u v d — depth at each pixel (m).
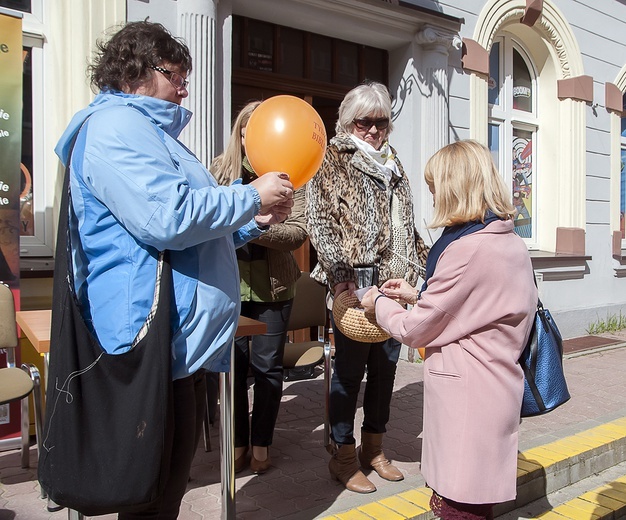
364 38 5.61
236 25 4.98
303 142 2.01
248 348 3.17
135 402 1.53
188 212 1.55
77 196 1.62
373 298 2.38
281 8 4.86
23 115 3.91
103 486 1.52
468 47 6.30
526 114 7.70
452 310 2.00
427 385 2.12
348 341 2.90
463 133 6.37
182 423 1.76
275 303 3.08
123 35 1.76
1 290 3.29
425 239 5.86
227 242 1.86
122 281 1.60
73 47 3.85
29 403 3.56
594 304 7.96
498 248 1.98
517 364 2.05
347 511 2.73
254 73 5.05
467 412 1.99
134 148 1.55
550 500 3.32
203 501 2.83
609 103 8.13
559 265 7.42
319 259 2.85
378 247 2.88
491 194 2.03
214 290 1.74
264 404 3.14
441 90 5.89
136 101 1.69
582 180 7.70
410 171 5.86
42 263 3.85
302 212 3.16
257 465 3.18
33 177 3.96
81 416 1.54
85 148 1.58
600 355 6.64
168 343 1.57
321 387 4.94
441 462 2.02
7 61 3.35
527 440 3.83
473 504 1.98
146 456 1.52
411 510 2.74
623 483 3.52
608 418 4.34
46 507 2.74
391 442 3.69
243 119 2.90
